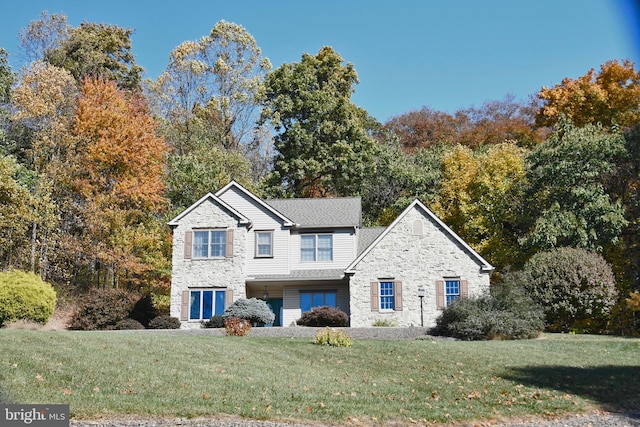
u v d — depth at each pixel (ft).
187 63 176.76
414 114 199.72
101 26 175.42
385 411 40.91
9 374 42.68
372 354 63.62
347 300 111.04
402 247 104.27
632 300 94.63
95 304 97.66
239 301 100.07
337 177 154.30
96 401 38.42
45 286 89.66
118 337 63.52
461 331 83.20
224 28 181.88
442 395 46.78
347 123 157.17
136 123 126.62
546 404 44.62
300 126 154.81
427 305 101.96
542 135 169.17
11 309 85.40
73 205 119.96
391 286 103.55
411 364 58.95
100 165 122.42
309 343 69.97
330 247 112.37
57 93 124.36
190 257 108.58
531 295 94.84
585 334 92.84
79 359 49.83
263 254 111.24
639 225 109.91
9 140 129.29
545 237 107.34
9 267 111.34
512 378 53.62
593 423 40.04
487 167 129.90
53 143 121.60
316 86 165.27
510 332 82.43
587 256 96.58
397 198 156.76
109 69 170.81
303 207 117.70
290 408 40.06
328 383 48.96
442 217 135.64
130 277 125.80
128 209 126.82
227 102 173.47
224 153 151.64
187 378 46.65
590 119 141.59
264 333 84.94
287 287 112.37
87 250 120.67
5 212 108.88
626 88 141.08
